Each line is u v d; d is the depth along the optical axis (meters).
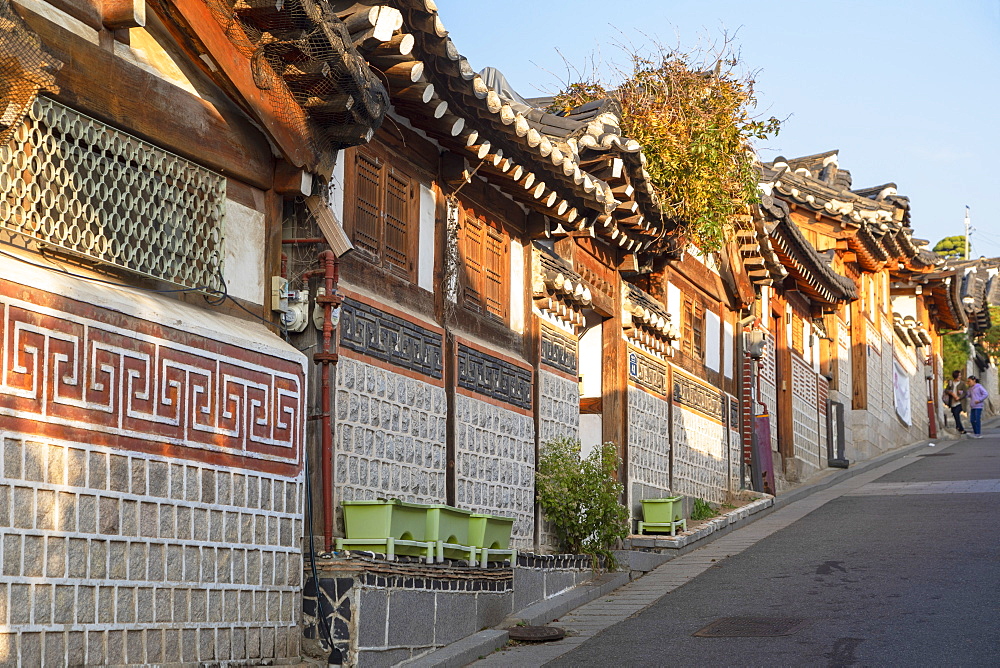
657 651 9.40
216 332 7.15
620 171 12.36
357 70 7.62
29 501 5.67
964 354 47.22
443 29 8.28
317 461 8.20
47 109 6.15
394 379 9.23
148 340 6.57
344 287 8.57
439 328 10.11
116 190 6.70
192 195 7.34
